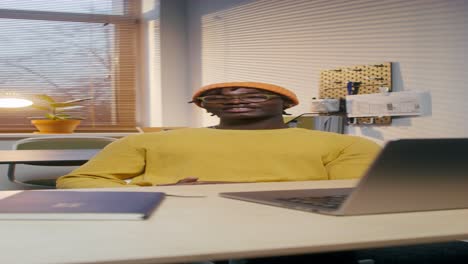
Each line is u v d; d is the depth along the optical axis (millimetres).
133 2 4508
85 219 597
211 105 1531
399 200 635
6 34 4246
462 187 665
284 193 818
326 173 1431
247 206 707
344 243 488
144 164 1460
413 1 2447
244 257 457
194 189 925
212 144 1403
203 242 484
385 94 2566
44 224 573
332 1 3025
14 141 3801
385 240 503
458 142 619
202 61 4281
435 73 2332
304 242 487
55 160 1764
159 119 4375
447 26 2266
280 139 1426
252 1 3740
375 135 2664
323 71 3088
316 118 2605
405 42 2502
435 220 599
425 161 618
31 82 4297
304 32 3271
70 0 4355
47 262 416
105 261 421
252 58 3758
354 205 615
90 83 4410
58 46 4340
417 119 2430
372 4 2717
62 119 3934
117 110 4480
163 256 436
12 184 2885
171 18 4387
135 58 4539
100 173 1417
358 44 2822
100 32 4430
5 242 485
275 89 1487
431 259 1354
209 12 4180
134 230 541
